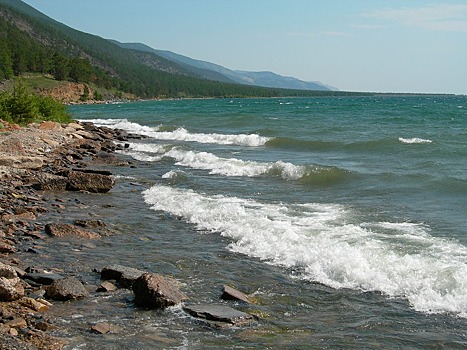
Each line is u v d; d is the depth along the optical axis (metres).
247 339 7.12
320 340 7.11
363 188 18.12
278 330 7.43
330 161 24.66
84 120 58.59
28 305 7.97
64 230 12.27
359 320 7.72
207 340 7.08
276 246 11.05
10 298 8.00
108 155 25.72
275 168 21.23
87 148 29.56
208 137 36.47
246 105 116.88
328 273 9.52
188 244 11.70
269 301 8.49
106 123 52.53
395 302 8.30
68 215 14.20
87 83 178.38
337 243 10.92
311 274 9.59
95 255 10.84
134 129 46.06
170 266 10.21
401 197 16.48
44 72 163.62
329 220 13.42
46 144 28.42
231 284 9.24
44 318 7.62
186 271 9.94
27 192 16.80
